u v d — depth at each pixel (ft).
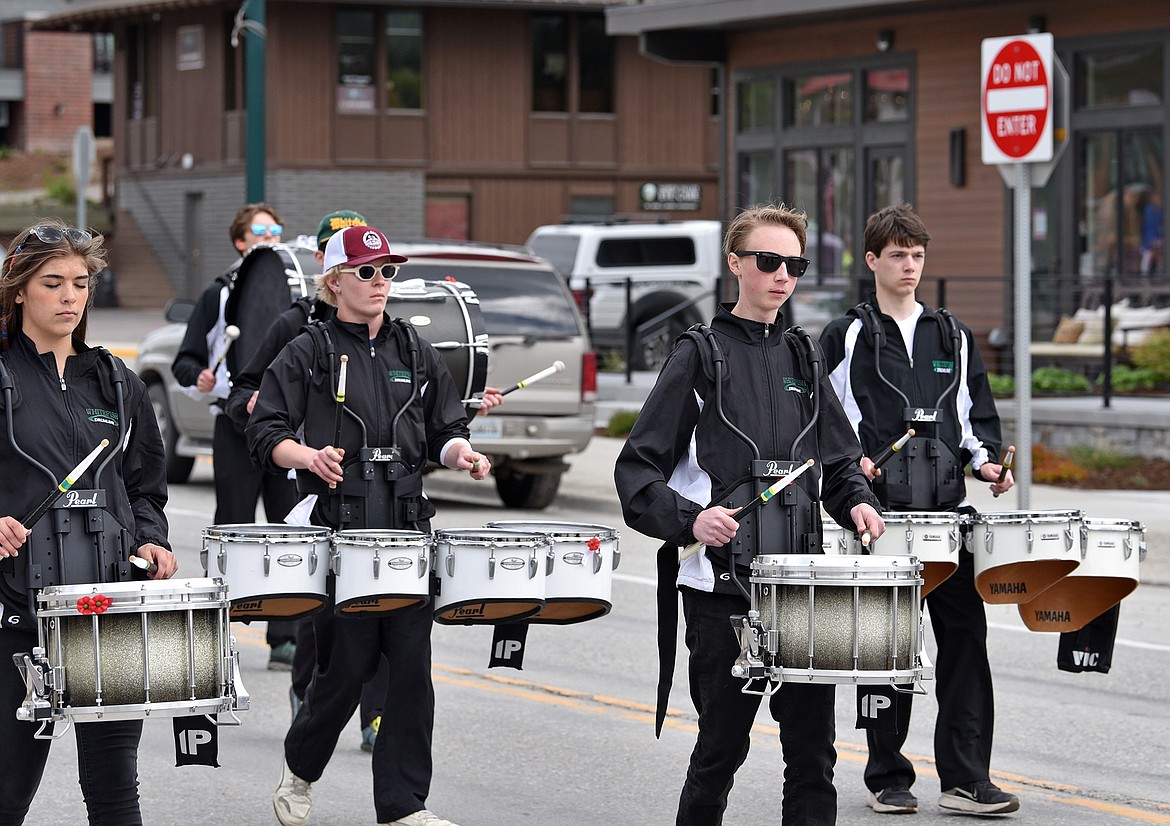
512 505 69.00
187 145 180.04
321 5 165.99
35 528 21.22
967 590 29.27
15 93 246.68
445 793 31.12
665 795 31.07
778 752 34.47
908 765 29.89
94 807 21.47
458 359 45.73
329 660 26.89
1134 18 88.84
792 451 23.36
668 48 109.09
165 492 22.89
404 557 24.53
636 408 92.79
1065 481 71.36
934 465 29.17
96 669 20.11
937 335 29.55
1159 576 52.95
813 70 105.19
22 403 21.43
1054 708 37.55
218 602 20.58
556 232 119.03
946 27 97.35
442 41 170.09
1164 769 32.81
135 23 189.16
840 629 21.50
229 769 32.81
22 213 190.08
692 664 23.43
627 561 56.75
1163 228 88.53
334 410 26.81
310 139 166.40
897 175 101.24
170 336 72.43
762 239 23.40
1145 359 84.53
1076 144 92.07
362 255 26.68
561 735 35.37
